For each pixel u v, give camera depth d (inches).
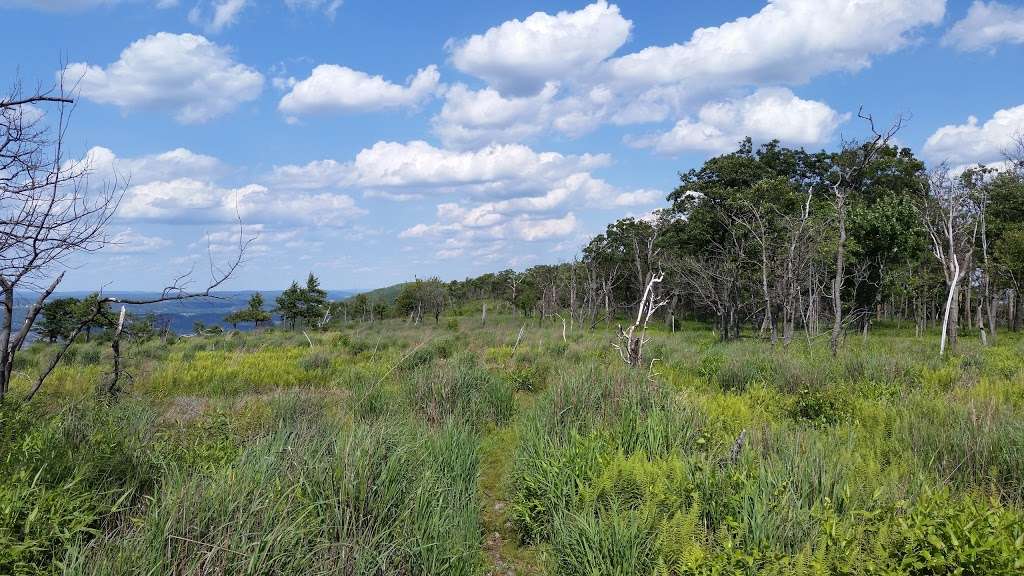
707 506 153.9
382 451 174.6
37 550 116.8
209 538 119.5
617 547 138.6
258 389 453.1
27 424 189.5
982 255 1167.0
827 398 310.3
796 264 853.8
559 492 173.0
